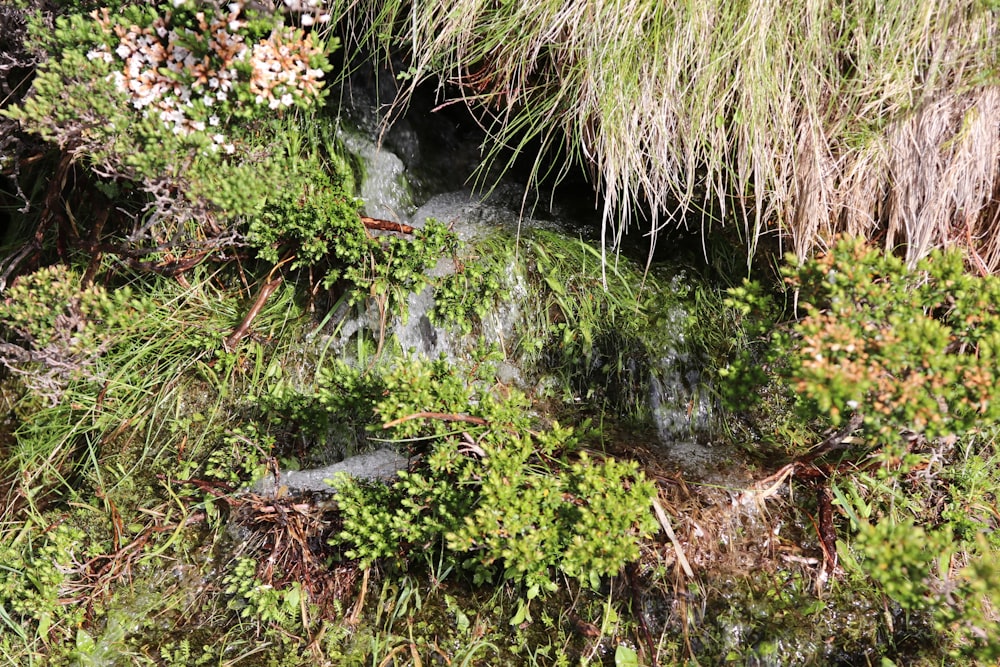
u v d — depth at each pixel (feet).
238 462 9.39
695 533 8.43
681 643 8.00
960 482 8.85
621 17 8.69
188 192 8.85
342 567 8.66
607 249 10.93
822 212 9.29
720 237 10.64
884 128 8.87
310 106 10.17
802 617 8.06
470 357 10.30
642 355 10.25
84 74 8.48
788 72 8.75
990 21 8.23
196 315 10.73
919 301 6.82
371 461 9.30
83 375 9.76
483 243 10.67
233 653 8.21
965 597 6.37
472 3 9.27
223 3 9.34
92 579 8.87
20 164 10.96
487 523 6.97
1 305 9.34
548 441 7.82
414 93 11.64
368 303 10.23
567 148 10.02
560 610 8.26
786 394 9.98
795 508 8.80
